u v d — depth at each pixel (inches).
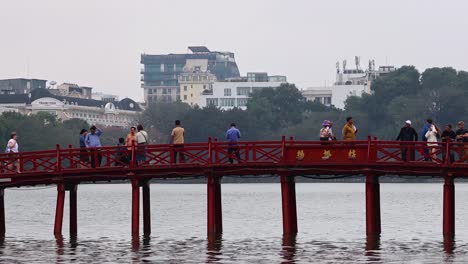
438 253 2837.1
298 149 3029.0
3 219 3420.3
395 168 2989.7
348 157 3006.9
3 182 3164.4
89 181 3206.2
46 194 7755.9
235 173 3070.9
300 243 3097.9
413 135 3088.1
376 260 2706.7
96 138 3191.4
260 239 3230.8
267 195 7111.2
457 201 5940.0
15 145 3228.3
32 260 2748.5
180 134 3125.0
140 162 3161.9
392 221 4148.6
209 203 3110.2
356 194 7190.0
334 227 3821.4
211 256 2802.7
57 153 3134.8
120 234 3467.0
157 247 3016.7
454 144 2955.2
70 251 2933.1
